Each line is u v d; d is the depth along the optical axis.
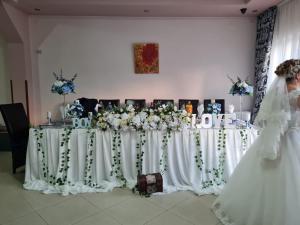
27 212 2.50
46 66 5.16
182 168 2.98
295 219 1.82
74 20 5.05
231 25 5.12
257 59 4.93
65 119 3.45
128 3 4.27
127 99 5.08
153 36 5.12
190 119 2.98
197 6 4.38
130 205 2.62
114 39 5.12
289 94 1.98
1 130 4.78
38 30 5.05
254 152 2.23
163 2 4.27
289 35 4.09
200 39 5.14
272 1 4.14
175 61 5.20
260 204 2.06
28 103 5.00
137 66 5.17
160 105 3.19
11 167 3.79
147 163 3.03
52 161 3.02
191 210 2.52
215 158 2.95
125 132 2.98
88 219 2.37
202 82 5.24
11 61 4.84
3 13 4.22
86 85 5.22
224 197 2.44
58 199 2.75
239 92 3.19
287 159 1.94
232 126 3.03
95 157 2.99
